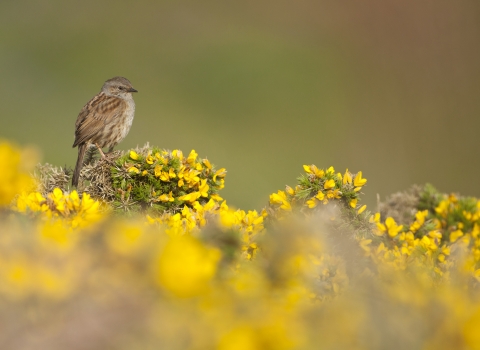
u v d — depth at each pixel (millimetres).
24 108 40250
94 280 5195
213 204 9352
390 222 9305
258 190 32500
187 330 4973
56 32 51219
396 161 43062
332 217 8922
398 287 6176
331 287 6754
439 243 9914
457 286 6965
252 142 41031
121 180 10156
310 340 5098
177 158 10297
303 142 43000
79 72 47000
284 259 6609
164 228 8227
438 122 47500
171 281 5074
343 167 41219
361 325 5262
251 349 4891
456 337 5270
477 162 43562
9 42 48062
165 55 51219
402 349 5191
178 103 44250
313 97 49250
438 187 40719
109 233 5621
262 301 5457
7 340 4918
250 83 48375
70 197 7734
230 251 6992
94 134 15305
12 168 6215
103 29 52469
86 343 4938
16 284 5098
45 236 5480
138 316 5023
